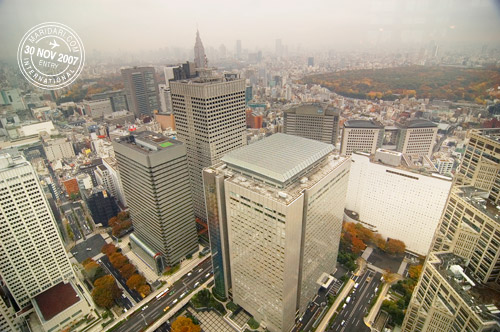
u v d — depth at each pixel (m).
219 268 178.75
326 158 163.50
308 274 167.00
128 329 178.12
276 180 131.00
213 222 162.62
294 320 169.50
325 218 162.88
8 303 179.75
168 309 189.38
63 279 198.62
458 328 104.88
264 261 144.88
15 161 173.75
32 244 177.88
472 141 133.75
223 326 178.62
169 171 193.12
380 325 174.75
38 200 174.38
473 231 116.94
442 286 112.44
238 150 157.38
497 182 122.88
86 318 186.00
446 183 198.50
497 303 102.12
